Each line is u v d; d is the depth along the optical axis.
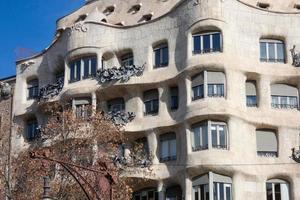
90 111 50.09
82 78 56.88
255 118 51.31
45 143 55.62
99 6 64.12
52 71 60.69
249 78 52.59
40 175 43.75
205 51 51.81
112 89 55.22
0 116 62.56
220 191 48.34
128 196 44.97
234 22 53.00
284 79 52.97
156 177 51.59
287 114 52.19
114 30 57.62
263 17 54.19
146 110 54.59
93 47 57.09
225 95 50.44
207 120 49.66
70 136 47.28
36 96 61.41
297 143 51.59
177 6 54.66
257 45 53.41
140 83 54.44
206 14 52.28
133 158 51.97
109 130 47.41
